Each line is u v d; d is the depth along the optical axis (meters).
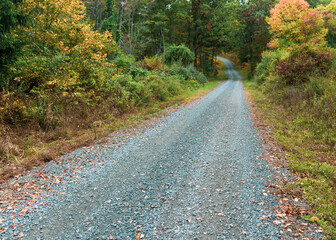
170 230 2.93
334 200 3.41
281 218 3.07
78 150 5.97
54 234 2.87
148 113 10.84
